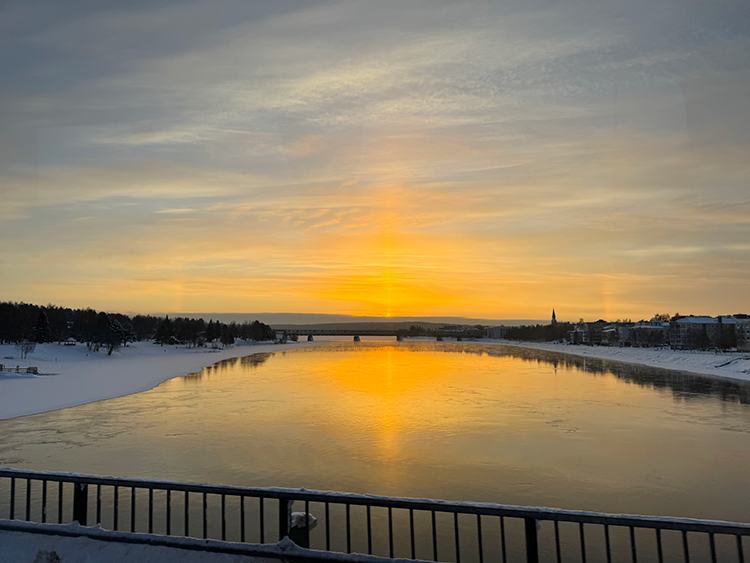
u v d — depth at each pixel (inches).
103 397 2630.4
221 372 4296.3
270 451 1460.4
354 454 1425.9
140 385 3213.6
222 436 1662.2
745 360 3978.8
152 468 1282.0
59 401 2461.9
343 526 905.5
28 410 2198.6
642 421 1940.2
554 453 1446.9
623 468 1298.0
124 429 1785.2
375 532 879.7
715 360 4271.7
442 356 7027.6
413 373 4158.5
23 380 3297.2
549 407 2285.9
